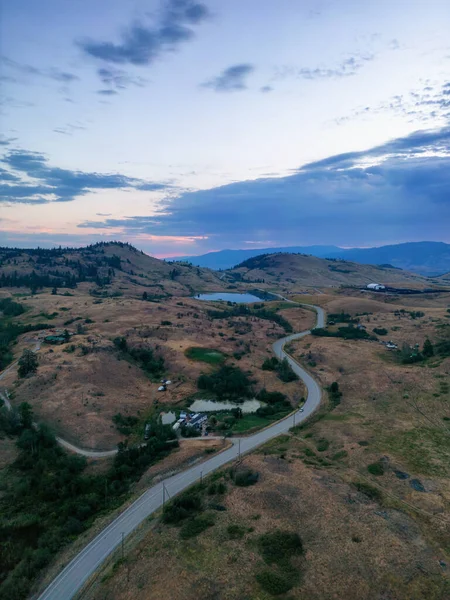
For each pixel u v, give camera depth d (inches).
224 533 2313.0
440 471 2906.0
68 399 4269.2
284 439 3732.8
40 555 2383.1
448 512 2390.5
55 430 3779.5
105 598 1955.0
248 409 4559.5
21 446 3464.6
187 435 3892.7
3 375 5014.8
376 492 2647.6
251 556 2101.4
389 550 2070.6
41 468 3230.8
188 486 2982.3
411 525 2282.2
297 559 2066.9
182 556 2142.0
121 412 4279.0
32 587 2182.6
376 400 4517.7
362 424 3892.7
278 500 2588.6
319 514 2418.8
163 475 3159.5
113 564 2206.0
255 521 2412.6
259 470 3031.5
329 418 4151.1
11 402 4210.1
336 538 2197.3
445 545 2111.2
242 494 2716.5
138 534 2458.2
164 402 4687.5
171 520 2524.6
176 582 1950.1
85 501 2935.5
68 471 3233.3
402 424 3831.2
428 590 1813.5
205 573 1998.0
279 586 1881.2
